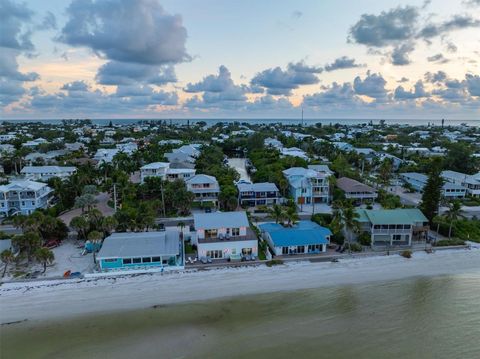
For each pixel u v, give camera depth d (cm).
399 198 7738
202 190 7706
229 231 5122
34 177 9431
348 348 3288
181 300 4038
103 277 4469
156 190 7650
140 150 14412
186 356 3166
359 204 7950
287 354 3197
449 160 11000
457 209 5628
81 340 3366
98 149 14675
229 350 3241
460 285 4431
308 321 3684
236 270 4716
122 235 5175
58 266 4703
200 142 18575
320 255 5128
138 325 3594
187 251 5216
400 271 4759
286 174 9062
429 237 5766
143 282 4400
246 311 3847
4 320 3650
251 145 15800
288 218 5747
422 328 3597
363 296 4162
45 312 3788
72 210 7444
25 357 3155
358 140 19288
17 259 4531
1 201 6844
